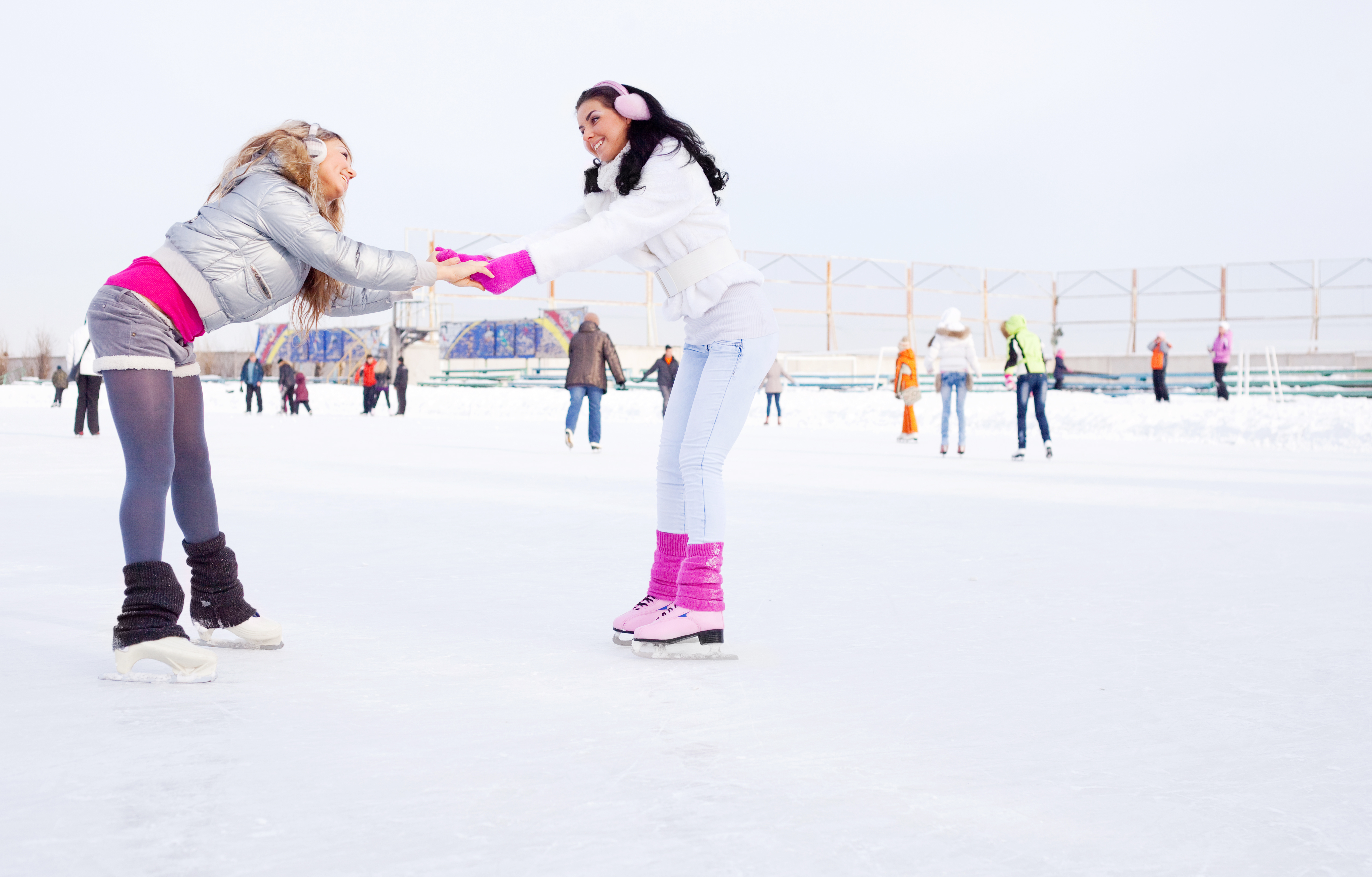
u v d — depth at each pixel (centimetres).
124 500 261
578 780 189
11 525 549
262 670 269
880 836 165
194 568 287
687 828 167
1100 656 288
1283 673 270
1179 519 607
